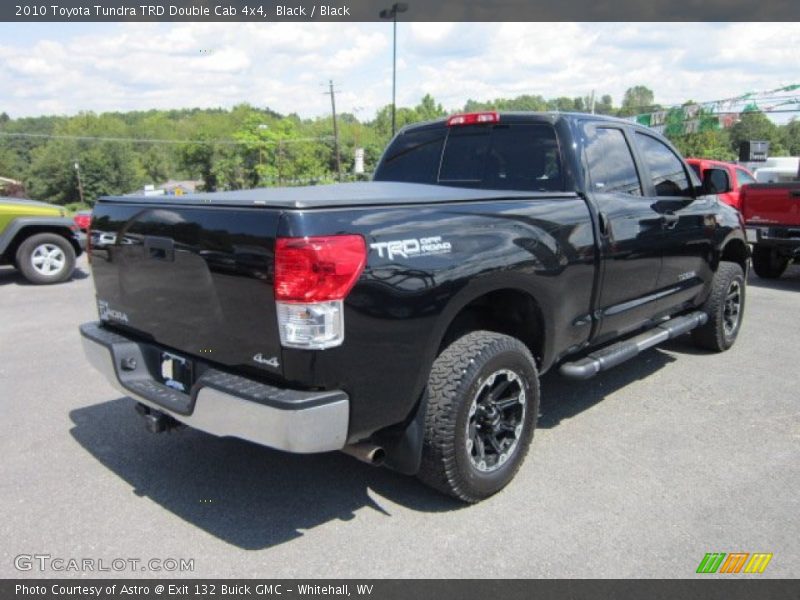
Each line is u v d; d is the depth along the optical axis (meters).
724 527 3.08
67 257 10.33
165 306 3.13
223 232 2.73
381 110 113.69
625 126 4.57
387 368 2.78
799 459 3.78
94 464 3.73
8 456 3.82
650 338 4.63
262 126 98.38
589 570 2.77
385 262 2.70
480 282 3.08
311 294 2.51
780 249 9.46
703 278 5.36
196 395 2.82
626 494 3.38
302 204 2.54
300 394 2.58
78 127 132.88
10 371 5.47
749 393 4.88
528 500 3.33
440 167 4.64
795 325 7.04
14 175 121.50
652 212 4.46
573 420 4.36
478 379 3.08
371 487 3.48
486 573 2.75
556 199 3.71
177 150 105.12
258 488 3.47
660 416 4.43
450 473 3.09
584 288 3.82
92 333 3.58
